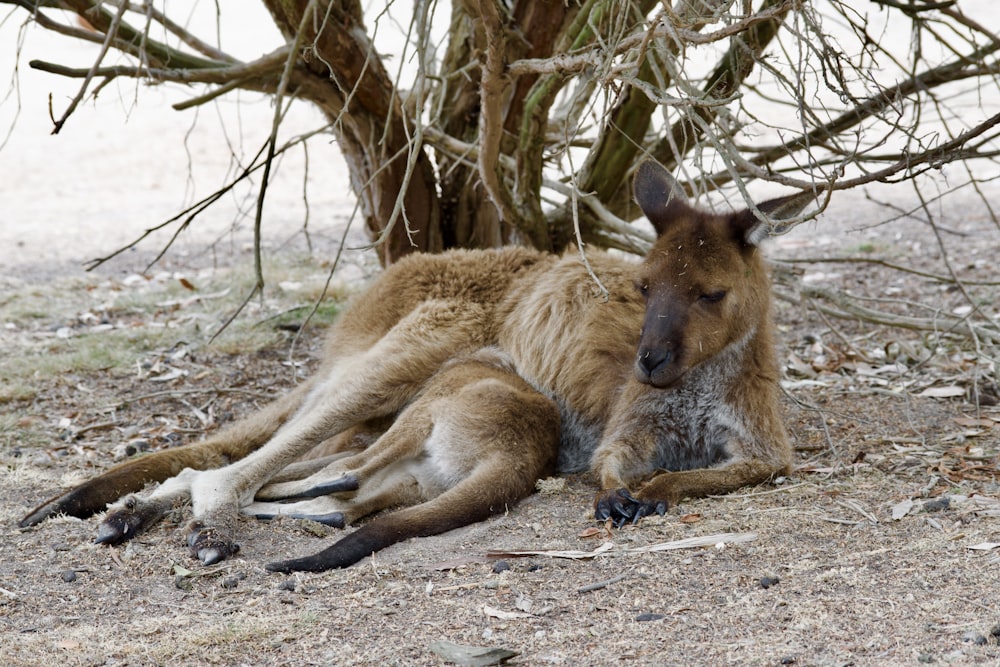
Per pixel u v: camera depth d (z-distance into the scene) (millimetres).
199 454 7098
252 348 10242
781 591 4977
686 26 5781
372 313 7973
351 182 9797
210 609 5090
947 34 18969
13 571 5543
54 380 9422
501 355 7684
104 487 6508
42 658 4539
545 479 6930
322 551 5707
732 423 6922
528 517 6332
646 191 7191
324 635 4746
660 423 7094
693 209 6957
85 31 8023
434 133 8945
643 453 7004
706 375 6965
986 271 12406
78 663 4512
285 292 12031
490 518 6355
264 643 4680
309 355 10219
